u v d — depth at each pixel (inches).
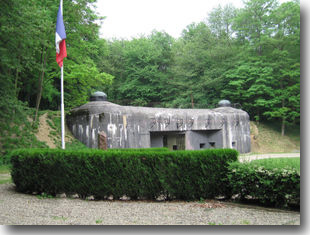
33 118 872.3
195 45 1601.9
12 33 619.5
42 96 1087.0
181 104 1488.7
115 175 311.0
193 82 1573.6
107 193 311.4
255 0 1492.4
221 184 314.7
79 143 865.5
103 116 856.9
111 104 907.4
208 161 314.2
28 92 1037.2
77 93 1012.5
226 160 318.3
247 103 1609.3
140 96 1587.1
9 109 674.8
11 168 363.6
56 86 1152.8
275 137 1489.9
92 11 968.9
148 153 311.4
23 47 668.7
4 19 611.5
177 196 309.7
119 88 1583.4
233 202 297.0
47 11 784.9
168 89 1603.1
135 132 917.2
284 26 1491.1
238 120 1246.3
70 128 930.7
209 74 1536.7
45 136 829.2
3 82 681.0
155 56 1582.2
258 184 282.5
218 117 1173.1
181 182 307.9
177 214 249.1
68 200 309.4
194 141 1109.1
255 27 1549.0
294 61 1469.0
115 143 860.6
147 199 312.5
